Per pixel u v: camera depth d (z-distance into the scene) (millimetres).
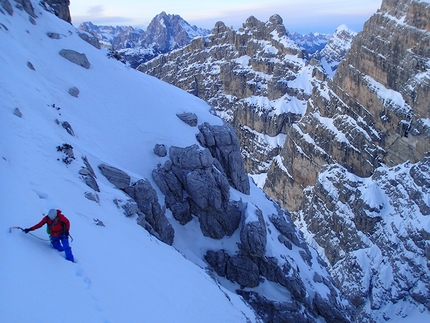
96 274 12438
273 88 140000
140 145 36188
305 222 87188
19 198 13273
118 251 16188
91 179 22500
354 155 82500
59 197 16734
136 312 11930
